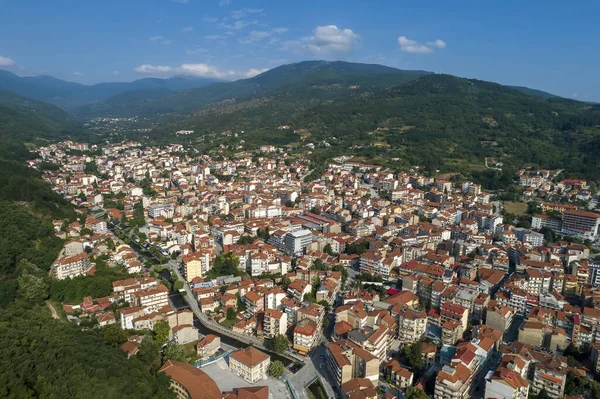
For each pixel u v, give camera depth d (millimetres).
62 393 193625
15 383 196375
